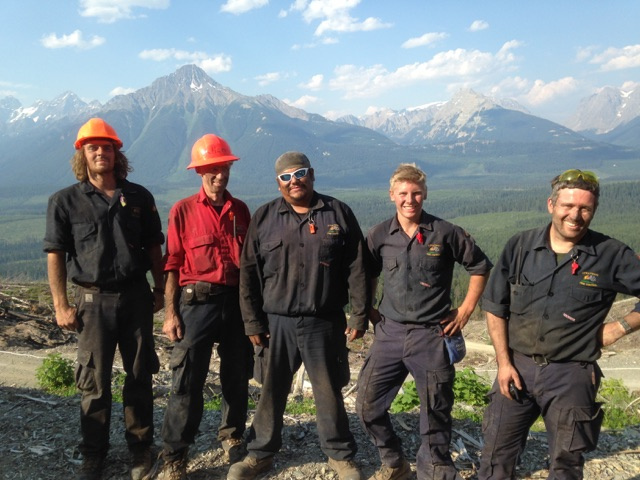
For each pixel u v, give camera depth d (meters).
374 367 4.38
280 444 4.62
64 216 4.48
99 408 4.64
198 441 5.27
